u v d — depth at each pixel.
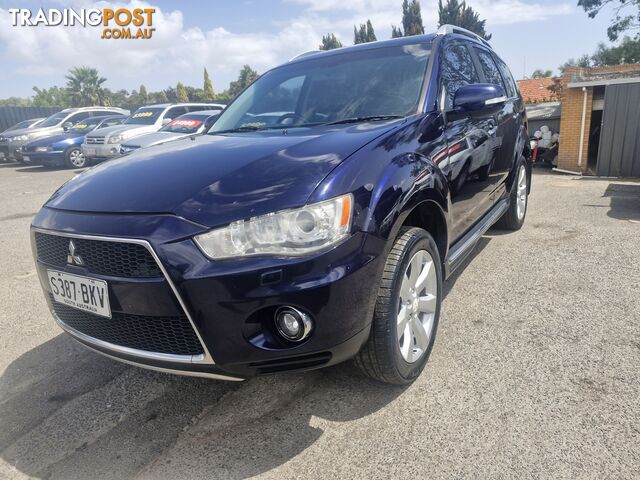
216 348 1.91
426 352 2.57
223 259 1.85
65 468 2.10
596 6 31.16
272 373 1.99
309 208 1.88
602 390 2.33
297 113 3.22
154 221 1.92
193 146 2.71
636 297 3.34
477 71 3.88
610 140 9.66
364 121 2.83
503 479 1.85
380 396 2.42
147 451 2.17
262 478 1.96
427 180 2.40
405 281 2.34
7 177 13.59
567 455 1.93
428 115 2.78
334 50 3.76
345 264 1.92
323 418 2.29
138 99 91.94
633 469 1.84
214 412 2.42
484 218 3.82
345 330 1.97
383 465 1.97
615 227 5.19
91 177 2.51
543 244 4.68
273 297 1.84
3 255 5.49
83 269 2.09
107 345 2.19
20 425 2.42
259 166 2.13
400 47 3.39
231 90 66.94
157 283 1.89
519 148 4.64
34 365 3.00
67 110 17.75
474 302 3.43
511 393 2.35
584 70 10.77
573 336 2.86
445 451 2.01
